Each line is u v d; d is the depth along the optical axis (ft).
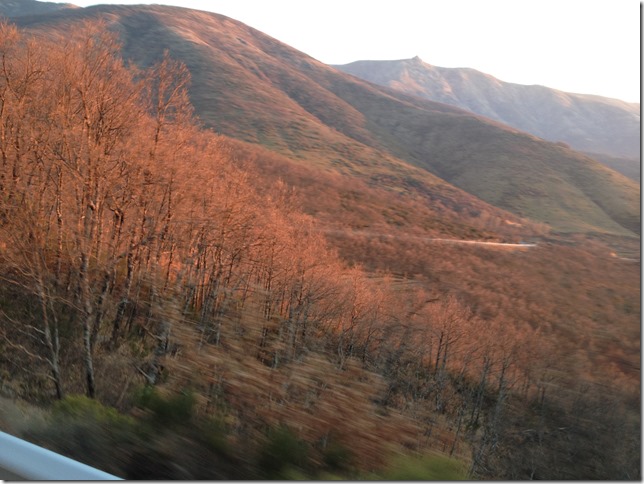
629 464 36.52
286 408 14.64
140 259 59.36
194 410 14.97
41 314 48.93
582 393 50.65
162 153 60.75
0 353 43.42
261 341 18.25
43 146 55.16
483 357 67.41
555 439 41.63
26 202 43.78
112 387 31.81
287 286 43.47
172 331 19.42
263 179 144.05
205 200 64.54
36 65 66.80
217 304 21.59
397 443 13.83
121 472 12.37
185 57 500.74
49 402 34.73
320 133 412.77
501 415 49.21
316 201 212.02
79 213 50.01
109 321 52.19
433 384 39.68
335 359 17.42
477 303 99.71
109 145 56.90
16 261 43.21
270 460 12.80
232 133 354.33
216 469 12.59
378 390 16.11
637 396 49.88
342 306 42.04
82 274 43.04
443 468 12.57
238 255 60.85
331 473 12.73
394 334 43.06
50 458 8.96
